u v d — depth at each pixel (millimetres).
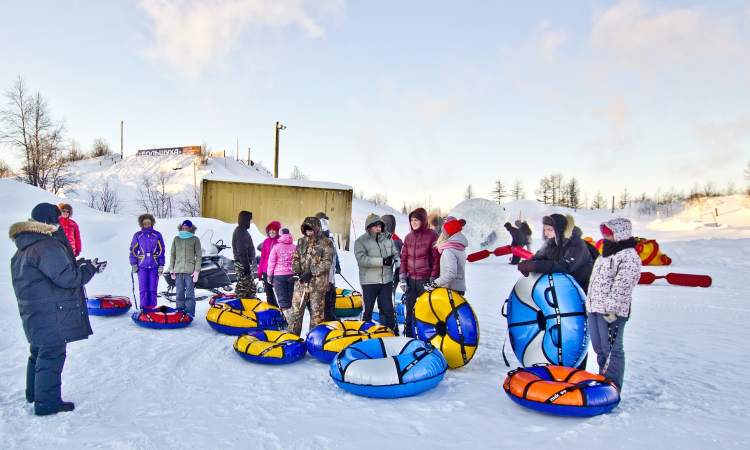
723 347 6180
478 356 5797
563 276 4918
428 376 4355
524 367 4613
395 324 6375
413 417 3834
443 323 5273
